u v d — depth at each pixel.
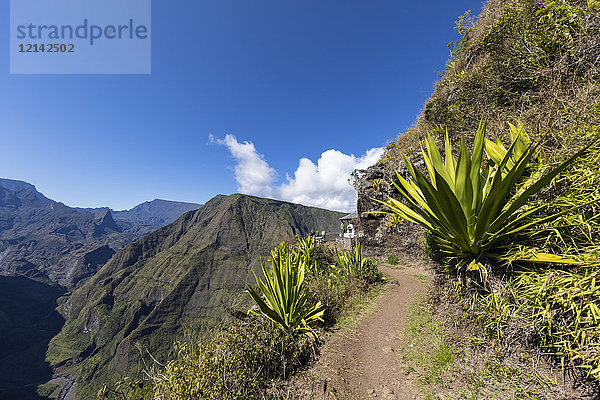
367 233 10.27
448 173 2.74
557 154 2.19
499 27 3.91
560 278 1.69
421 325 3.68
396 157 9.23
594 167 1.82
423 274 7.36
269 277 4.59
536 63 3.06
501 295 2.07
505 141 3.17
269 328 3.71
